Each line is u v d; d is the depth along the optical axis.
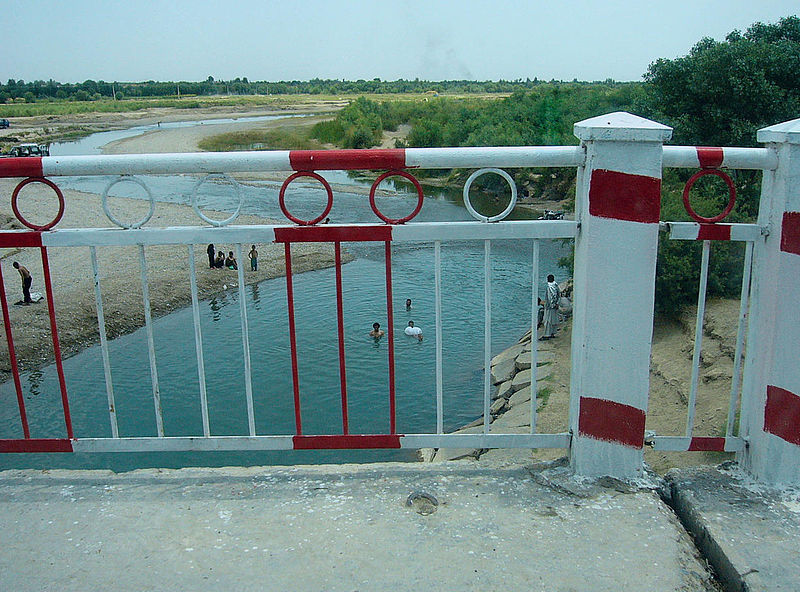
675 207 12.61
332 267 22.39
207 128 90.19
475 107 58.94
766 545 2.38
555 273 20.66
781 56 15.52
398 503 2.64
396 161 2.53
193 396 12.73
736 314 12.09
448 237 2.65
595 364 2.68
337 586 2.19
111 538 2.45
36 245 2.64
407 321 16.92
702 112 16.33
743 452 2.88
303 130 80.50
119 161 2.54
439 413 2.87
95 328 16.78
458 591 2.16
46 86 189.62
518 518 2.54
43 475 2.89
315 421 11.63
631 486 2.74
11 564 2.32
